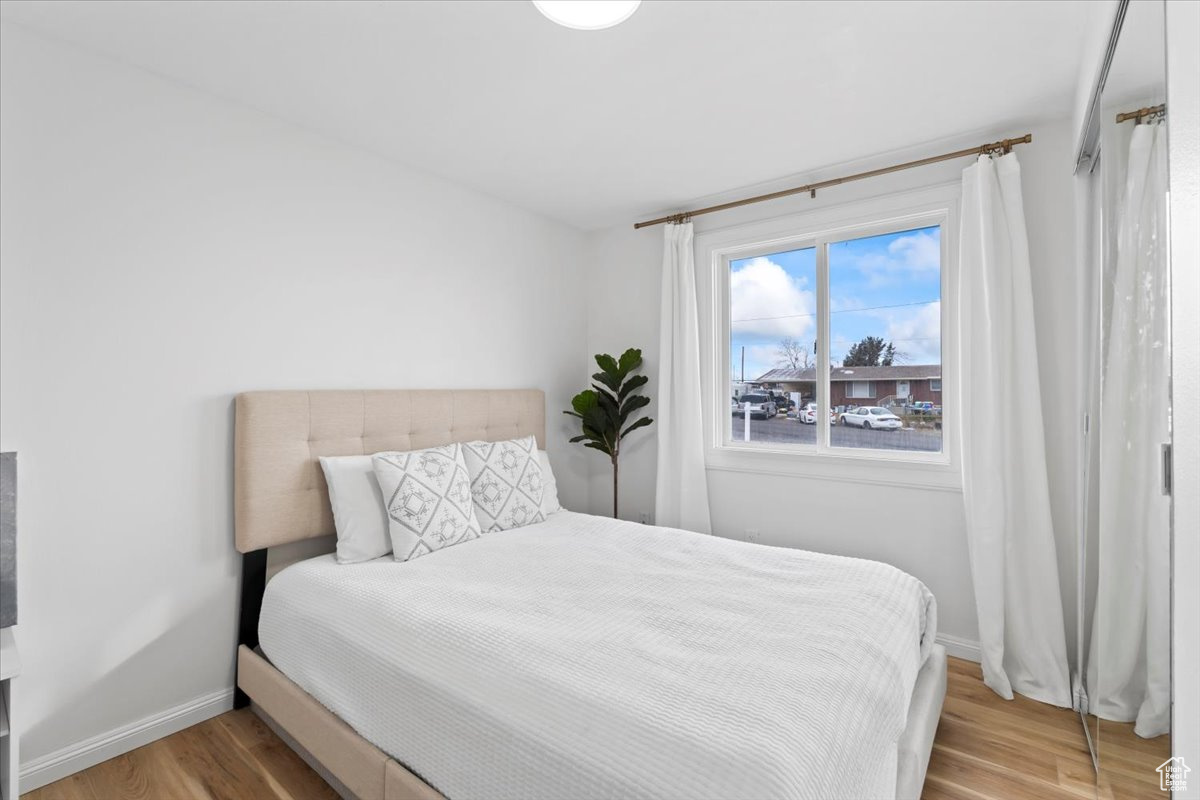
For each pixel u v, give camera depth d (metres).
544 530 2.81
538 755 1.23
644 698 1.27
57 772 1.87
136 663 2.06
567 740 1.21
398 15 1.79
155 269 2.11
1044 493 2.38
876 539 2.95
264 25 1.83
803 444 3.35
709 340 3.54
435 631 1.65
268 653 2.12
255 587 2.32
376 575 2.13
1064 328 2.42
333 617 1.89
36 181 1.85
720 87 2.20
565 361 3.96
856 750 1.22
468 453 2.87
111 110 2.00
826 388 3.23
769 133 2.59
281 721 1.96
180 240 2.17
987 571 2.46
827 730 1.19
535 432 3.58
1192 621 0.84
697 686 1.32
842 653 1.49
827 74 2.12
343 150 2.70
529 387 3.69
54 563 1.88
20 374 1.81
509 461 2.94
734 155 2.83
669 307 3.60
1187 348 0.87
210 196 2.25
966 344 2.57
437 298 3.12
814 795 1.06
